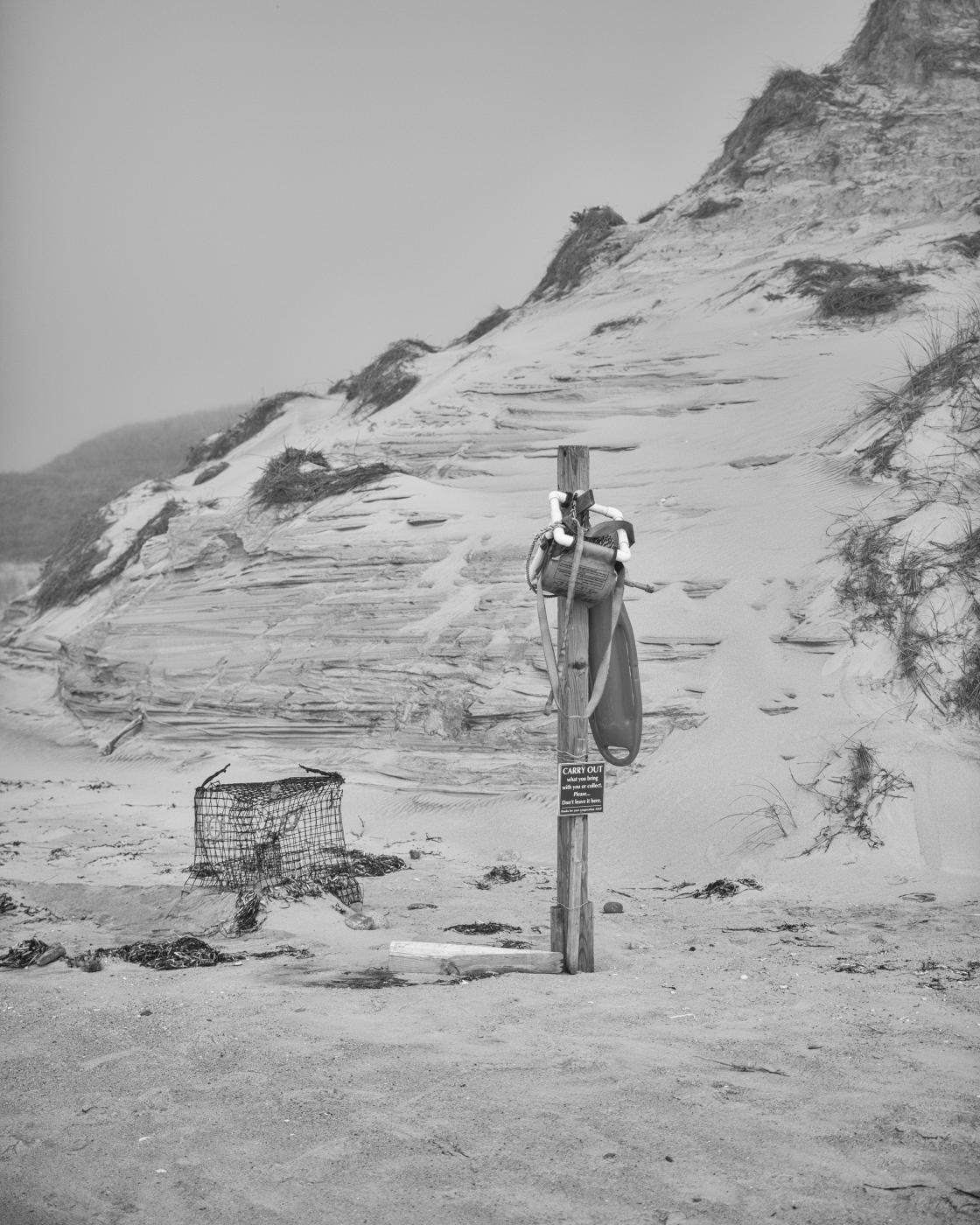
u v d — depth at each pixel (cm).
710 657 1383
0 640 3325
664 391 2128
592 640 662
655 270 2892
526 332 2912
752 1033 506
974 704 1170
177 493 3419
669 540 1598
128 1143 409
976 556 1300
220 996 589
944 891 926
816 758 1180
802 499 1580
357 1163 384
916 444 1541
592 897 998
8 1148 409
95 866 1107
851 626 1312
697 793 1209
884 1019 525
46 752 2102
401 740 1570
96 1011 559
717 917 865
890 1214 341
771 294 2405
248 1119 422
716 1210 346
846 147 2903
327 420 3553
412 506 1941
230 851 1077
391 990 605
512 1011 551
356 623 1755
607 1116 412
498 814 1360
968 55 2986
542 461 2050
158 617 2119
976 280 2253
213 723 1866
